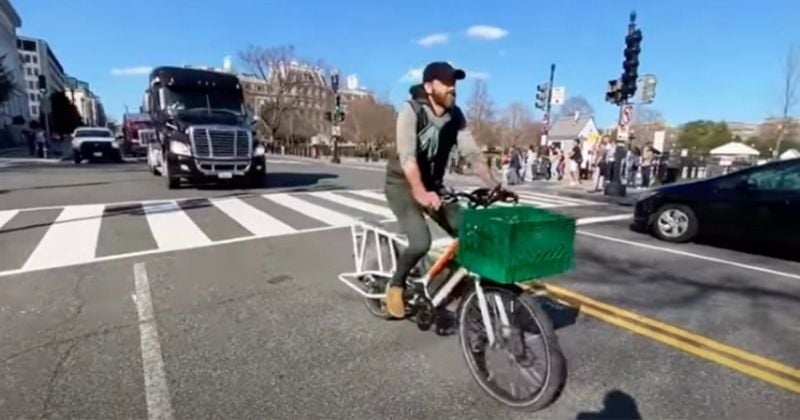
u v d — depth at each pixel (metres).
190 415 2.51
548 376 2.53
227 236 6.68
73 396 2.66
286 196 11.00
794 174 6.03
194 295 4.29
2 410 2.51
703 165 21.27
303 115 57.50
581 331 3.66
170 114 12.02
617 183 13.38
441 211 2.98
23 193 10.58
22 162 21.41
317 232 7.03
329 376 2.93
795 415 2.60
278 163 27.03
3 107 49.34
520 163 19.70
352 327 3.64
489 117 48.31
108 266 5.12
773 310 4.18
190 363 3.05
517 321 2.69
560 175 20.88
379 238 3.86
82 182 12.95
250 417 2.51
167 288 4.46
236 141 11.70
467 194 2.92
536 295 4.43
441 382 2.88
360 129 55.50
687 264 5.74
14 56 72.75
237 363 3.06
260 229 7.19
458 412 2.59
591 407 2.66
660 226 7.17
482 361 2.87
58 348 3.21
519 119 55.78
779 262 5.90
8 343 3.28
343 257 5.66
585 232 7.80
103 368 2.96
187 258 5.51
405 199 3.16
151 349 3.22
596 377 2.97
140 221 7.59
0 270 4.90
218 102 12.75
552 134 70.81
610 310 4.11
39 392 2.69
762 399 2.75
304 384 2.83
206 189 12.02
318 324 3.69
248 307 4.02
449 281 3.05
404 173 2.95
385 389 2.79
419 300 3.28
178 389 2.75
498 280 2.46
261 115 55.25
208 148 11.34
